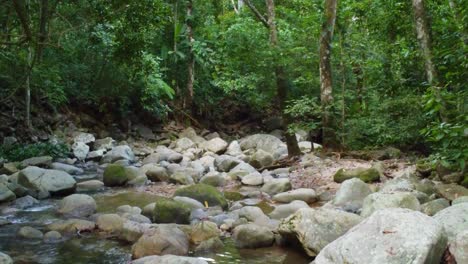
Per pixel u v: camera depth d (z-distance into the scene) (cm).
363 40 1072
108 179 876
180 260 399
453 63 612
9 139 1207
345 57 1066
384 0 1029
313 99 1034
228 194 770
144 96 1616
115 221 564
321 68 1036
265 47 1052
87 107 1559
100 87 1511
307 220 473
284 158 1075
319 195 724
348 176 782
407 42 945
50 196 767
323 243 446
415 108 950
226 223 563
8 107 1273
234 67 1188
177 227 532
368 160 966
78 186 848
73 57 1486
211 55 1667
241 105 1928
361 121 1027
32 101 1371
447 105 609
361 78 1132
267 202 716
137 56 827
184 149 1406
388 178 783
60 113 1462
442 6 811
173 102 1822
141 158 1287
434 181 701
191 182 895
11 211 655
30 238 529
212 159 1170
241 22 1320
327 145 1044
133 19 755
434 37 804
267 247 499
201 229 523
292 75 1130
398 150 1005
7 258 414
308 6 1219
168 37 1741
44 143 1216
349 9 1091
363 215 516
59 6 771
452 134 483
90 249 495
